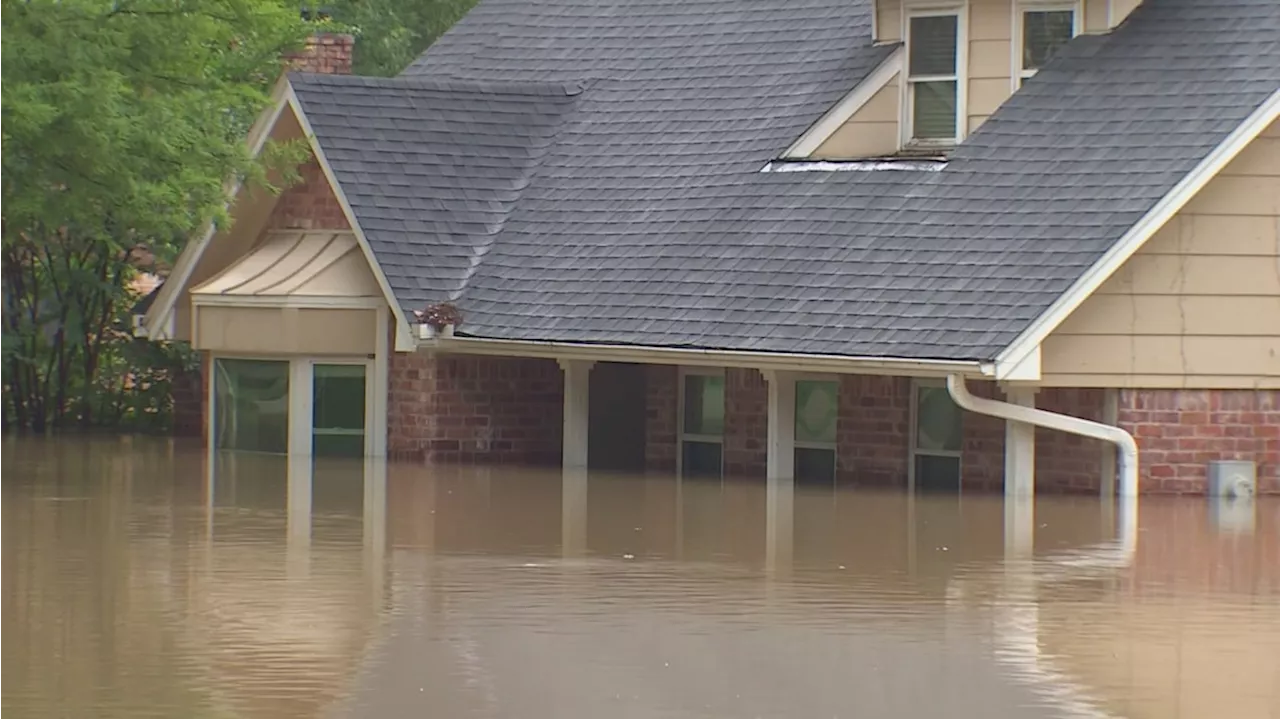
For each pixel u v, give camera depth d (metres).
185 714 46.47
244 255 112.62
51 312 124.75
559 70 117.00
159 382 126.69
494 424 107.50
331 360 107.94
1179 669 52.34
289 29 122.88
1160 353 88.12
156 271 127.25
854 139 102.00
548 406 108.88
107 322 125.00
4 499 85.81
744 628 57.31
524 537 75.62
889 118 102.19
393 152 108.31
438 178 108.25
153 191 95.19
